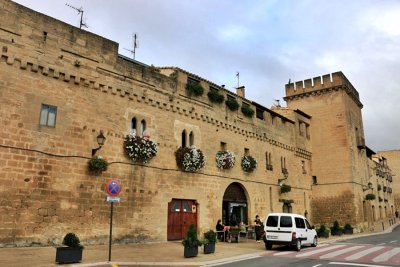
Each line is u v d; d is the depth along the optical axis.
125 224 18.17
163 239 20.02
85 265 11.84
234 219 26.39
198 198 22.89
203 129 24.39
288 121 35.75
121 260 13.28
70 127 16.61
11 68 14.96
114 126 18.52
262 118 31.47
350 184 37.06
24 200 14.56
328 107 39.84
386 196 63.06
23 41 15.45
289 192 33.66
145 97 20.42
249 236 24.88
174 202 21.45
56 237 15.30
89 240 16.48
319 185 38.66
